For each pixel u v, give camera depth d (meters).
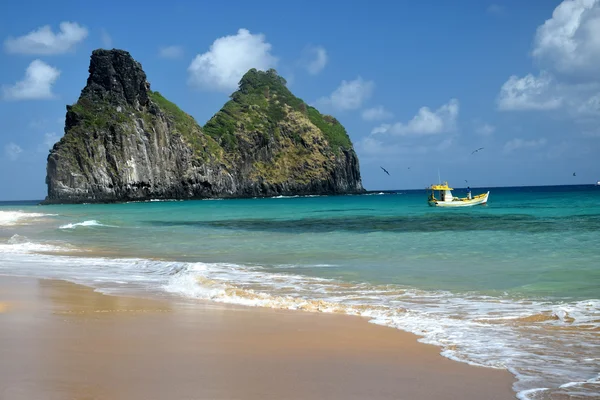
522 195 153.62
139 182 162.38
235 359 8.18
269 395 6.56
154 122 171.12
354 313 12.32
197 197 176.75
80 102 165.00
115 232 41.97
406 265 22.12
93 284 16.64
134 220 59.44
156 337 9.52
